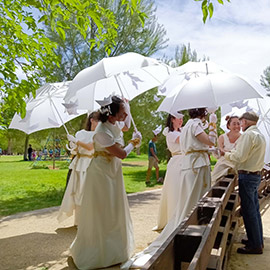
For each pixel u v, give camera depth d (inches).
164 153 630.5
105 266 142.6
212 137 161.6
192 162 167.9
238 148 156.6
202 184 167.0
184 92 155.3
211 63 183.2
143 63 157.6
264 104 205.2
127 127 164.7
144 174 650.8
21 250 171.3
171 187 191.5
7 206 304.3
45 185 462.3
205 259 72.4
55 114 203.2
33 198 350.0
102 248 143.3
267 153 201.6
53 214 262.8
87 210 145.2
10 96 142.5
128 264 143.9
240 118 164.4
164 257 61.8
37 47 161.8
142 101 485.7
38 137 764.6
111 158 147.3
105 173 145.9
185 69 179.9
